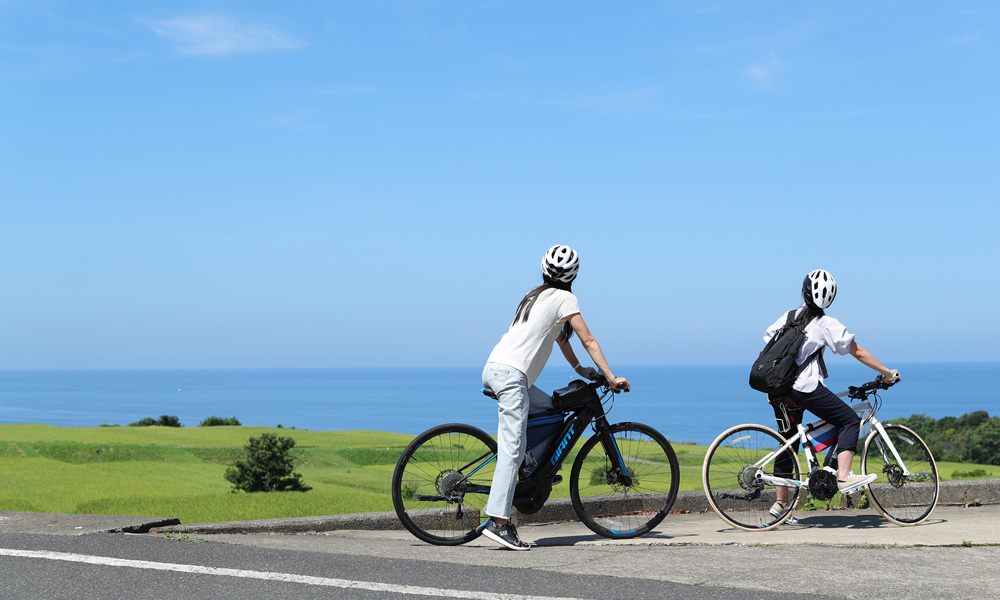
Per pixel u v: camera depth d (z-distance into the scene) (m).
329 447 68.81
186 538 4.77
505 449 4.88
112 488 38.66
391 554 4.46
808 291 5.68
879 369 5.70
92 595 3.41
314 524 5.90
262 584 3.57
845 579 3.77
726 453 5.75
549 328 5.03
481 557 4.35
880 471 5.95
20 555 4.12
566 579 3.72
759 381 5.65
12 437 61.41
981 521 6.11
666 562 4.18
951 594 3.49
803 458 5.73
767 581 3.71
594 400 5.25
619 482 5.43
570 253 5.13
